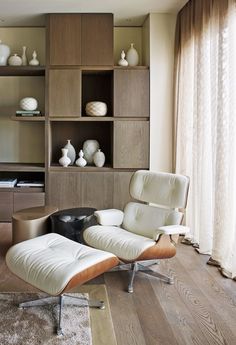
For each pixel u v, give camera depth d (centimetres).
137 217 301
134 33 452
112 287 257
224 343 188
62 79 405
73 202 415
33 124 460
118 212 304
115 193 415
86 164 437
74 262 205
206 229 325
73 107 406
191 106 363
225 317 215
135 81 406
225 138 283
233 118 267
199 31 326
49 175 413
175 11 396
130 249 240
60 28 401
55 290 188
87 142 440
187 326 205
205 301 235
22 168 417
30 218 323
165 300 237
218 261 296
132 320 211
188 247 347
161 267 296
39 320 206
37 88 457
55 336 191
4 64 418
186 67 366
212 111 300
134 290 252
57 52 402
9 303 226
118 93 406
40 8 385
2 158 461
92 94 454
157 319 212
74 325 202
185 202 276
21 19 421
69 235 329
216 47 293
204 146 321
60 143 456
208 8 312
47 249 226
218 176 288
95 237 261
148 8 388
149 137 411
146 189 301
